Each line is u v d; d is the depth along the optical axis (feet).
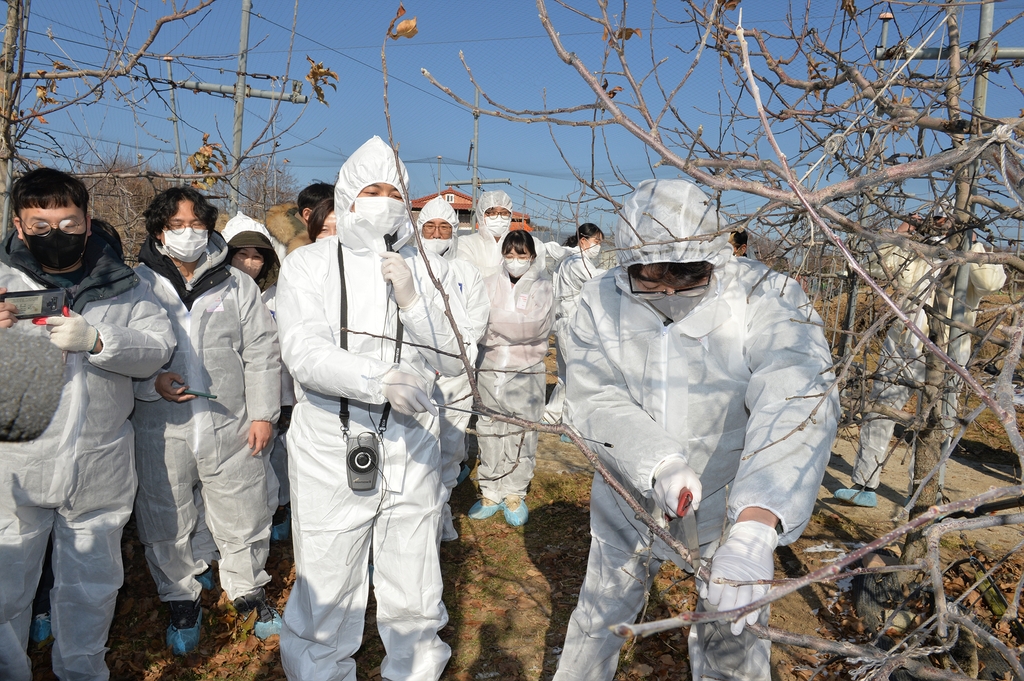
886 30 8.86
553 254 25.17
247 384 10.99
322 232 12.76
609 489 7.94
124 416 9.28
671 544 4.72
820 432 5.79
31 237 8.27
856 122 5.96
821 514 15.87
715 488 7.66
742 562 4.81
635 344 7.41
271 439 11.57
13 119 10.01
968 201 8.16
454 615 12.37
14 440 7.98
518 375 15.48
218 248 10.77
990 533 14.19
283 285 8.95
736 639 7.43
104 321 8.80
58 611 9.05
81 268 8.93
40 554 8.75
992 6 7.79
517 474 15.89
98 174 12.35
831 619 11.62
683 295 6.87
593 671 8.33
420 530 9.12
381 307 8.83
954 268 7.91
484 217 18.88
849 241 7.30
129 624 11.62
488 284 15.53
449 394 14.82
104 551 9.12
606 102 3.94
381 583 9.23
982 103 8.09
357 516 8.80
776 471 5.55
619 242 6.77
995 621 10.23
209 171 14.10
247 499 11.04
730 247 6.84
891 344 12.85
